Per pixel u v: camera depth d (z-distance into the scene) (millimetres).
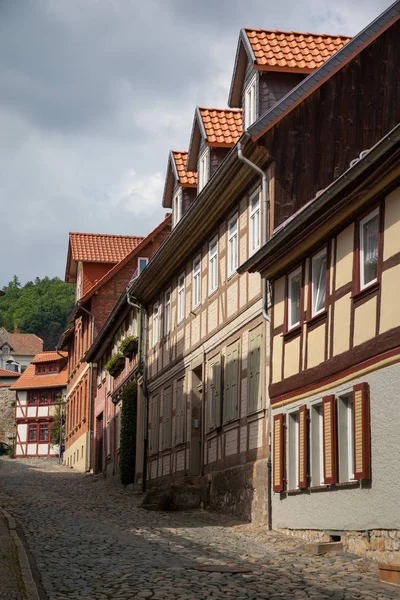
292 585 11805
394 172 13742
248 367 21312
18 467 52969
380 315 14375
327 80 20125
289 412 18266
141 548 15328
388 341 13922
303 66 21188
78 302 48094
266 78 21328
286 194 19844
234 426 22266
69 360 61156
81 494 30344
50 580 12047
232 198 22953
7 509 23203
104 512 23094
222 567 13273
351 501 15125
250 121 21984
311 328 17391
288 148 20000
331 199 15500
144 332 33750
